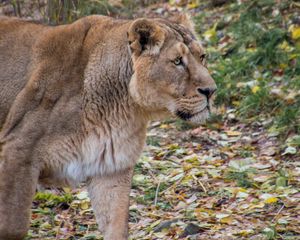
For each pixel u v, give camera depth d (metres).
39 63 10.01
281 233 10.68
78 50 10.05
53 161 9.84
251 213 11.48
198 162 13.77
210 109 9.97
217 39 18.59
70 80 9.89
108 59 10.02
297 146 14.02
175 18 10.59
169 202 12.27
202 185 12.70
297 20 18.05
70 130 9.84
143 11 20.83
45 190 13.03
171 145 14.59
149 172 13.46
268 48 17.14
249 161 13.67
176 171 13.37
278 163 13.47
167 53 9.70
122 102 10.05
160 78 9.73
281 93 15.80
